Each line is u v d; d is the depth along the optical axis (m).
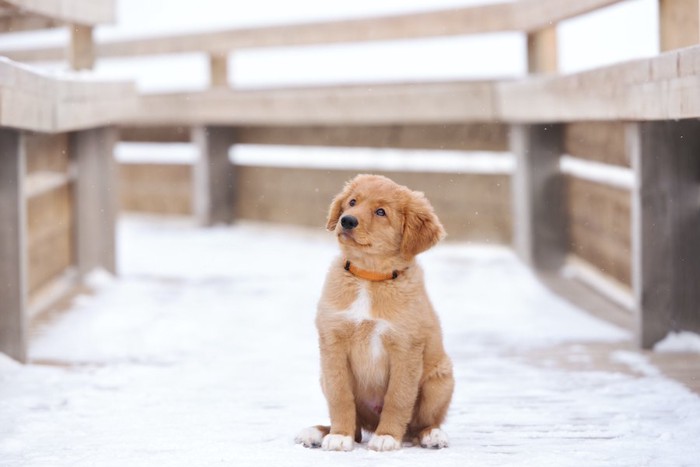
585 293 10.55
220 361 7.47
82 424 5.38
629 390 6.32
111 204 11.52
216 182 16.20
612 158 9.96
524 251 12.18
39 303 9.80
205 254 13.56
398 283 4.81
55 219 10.59
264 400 6.10
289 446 4.79
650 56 6.76
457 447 4.82
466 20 11.94
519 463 4.41
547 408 5.84
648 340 7.78
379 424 4.87
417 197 4.99
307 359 7.53
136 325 8.97
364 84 13.57
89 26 10.30
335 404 4.86
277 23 14.23
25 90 6.71
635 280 7.87
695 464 4.43
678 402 5.91
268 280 11.48
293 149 15.80
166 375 6.91
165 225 16.73
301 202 15.51
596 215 10.82
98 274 11.42
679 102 6.16
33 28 9.90
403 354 4.79
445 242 13.84
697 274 7.77
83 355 7.73
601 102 7.96
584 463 4.43
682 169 7.69
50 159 10.33
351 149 15.01
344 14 23.17
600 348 7.89
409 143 14.25
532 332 8.60
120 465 4.40
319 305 4.93
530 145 11.88
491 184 13.42
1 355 7.20
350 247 4.82
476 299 10.23
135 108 10.55
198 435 5.09
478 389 6.44
